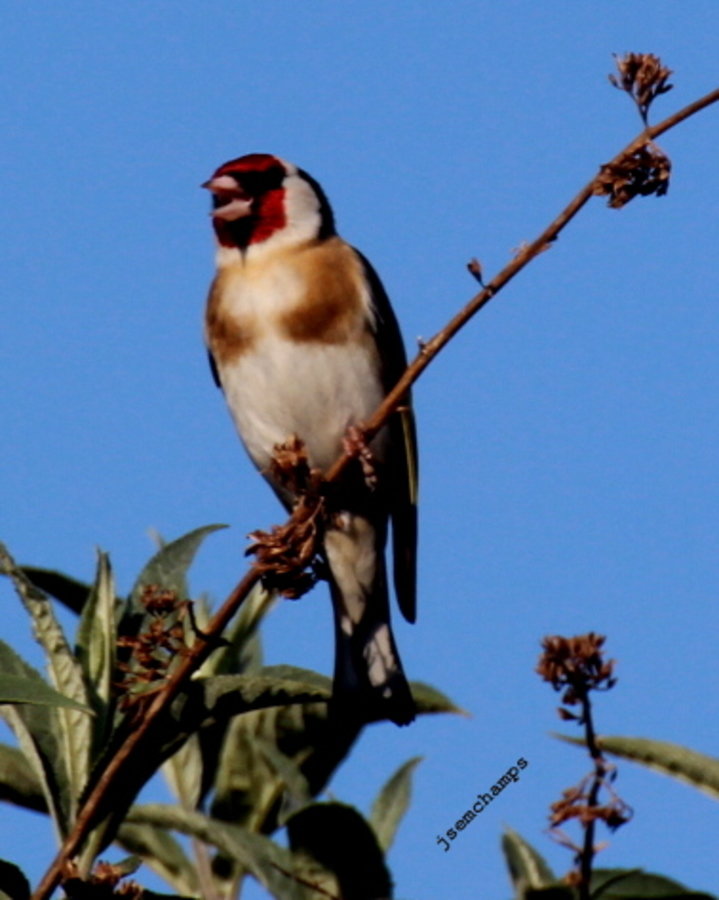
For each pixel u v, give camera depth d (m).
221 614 5.52
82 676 5.25
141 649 5.19
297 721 5.61
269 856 4.61
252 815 5.54
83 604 6.28
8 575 5.25
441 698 5.88
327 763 5.60
